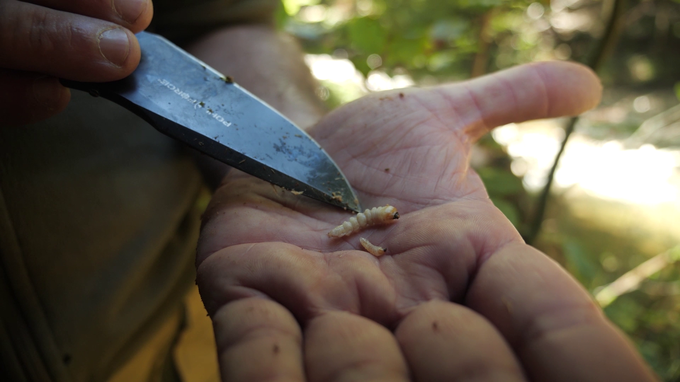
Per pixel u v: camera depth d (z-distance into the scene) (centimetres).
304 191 22
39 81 19
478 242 19
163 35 32
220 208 22
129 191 25
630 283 37
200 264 20
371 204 23
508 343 16
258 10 34
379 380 16
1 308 21
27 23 18
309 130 25
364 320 17
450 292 18
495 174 32
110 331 24
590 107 25
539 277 17
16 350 22
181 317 31
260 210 22
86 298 23
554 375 15
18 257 21
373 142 24
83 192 23
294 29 40
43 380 23
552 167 33
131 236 25
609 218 50
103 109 24
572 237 47
